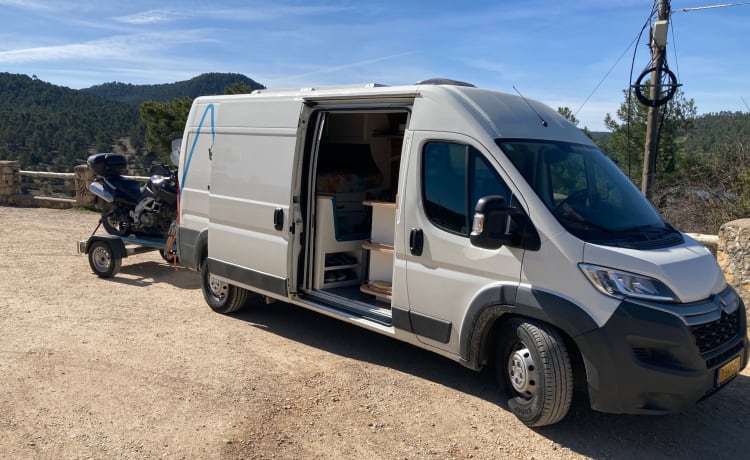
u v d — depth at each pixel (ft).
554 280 13.15
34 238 36.55
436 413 14.75
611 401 12.61
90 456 12.14
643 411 12.57
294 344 19.48
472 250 14.53
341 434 13.55
